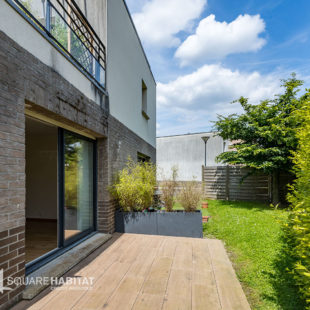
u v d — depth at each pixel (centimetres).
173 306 207
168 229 433
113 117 464
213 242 388
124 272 274
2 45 193
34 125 469
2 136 191
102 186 421
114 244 375
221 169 882
